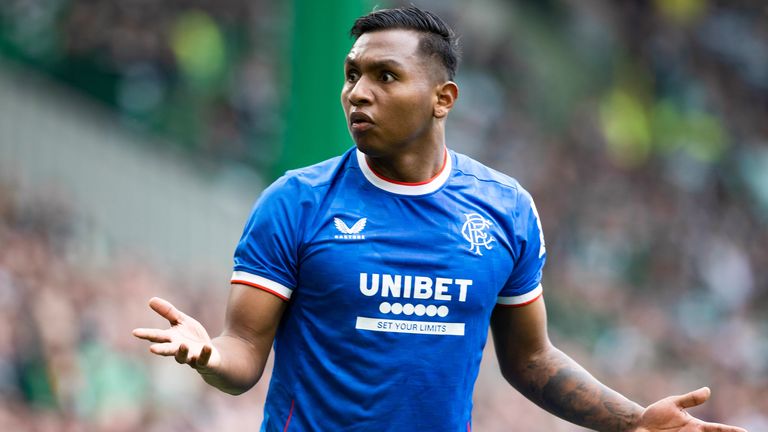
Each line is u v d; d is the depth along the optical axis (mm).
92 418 25984
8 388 25062
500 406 34500
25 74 41000
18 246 30562
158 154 42219
